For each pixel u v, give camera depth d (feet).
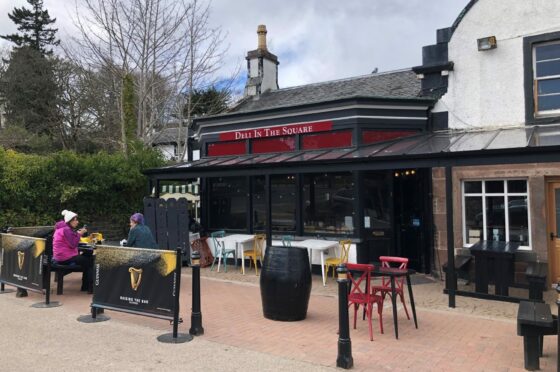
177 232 41.09
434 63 37.42
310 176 38.73
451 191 26.53
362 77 49.96
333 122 38.01
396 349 18.84
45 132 97.76
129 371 16.48
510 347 19.08
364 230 35.86
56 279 33.27
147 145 57.82
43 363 17.29
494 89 34.86
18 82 99.76
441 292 29.96
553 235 31.24
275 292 23.13
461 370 16.55
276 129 41.42
